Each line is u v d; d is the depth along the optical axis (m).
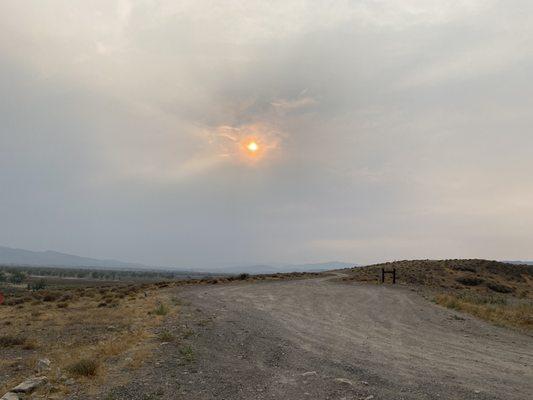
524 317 18.39
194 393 7.60
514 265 70.50
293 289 32.44
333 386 8.13
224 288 33.72
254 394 7.63
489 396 7.62
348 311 20.41
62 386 7.87
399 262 73.62
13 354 11.59
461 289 46.81
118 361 9.78
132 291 32.56
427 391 7.87
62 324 16.45
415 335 14.43
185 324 15.15
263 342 12.45
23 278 115.12
